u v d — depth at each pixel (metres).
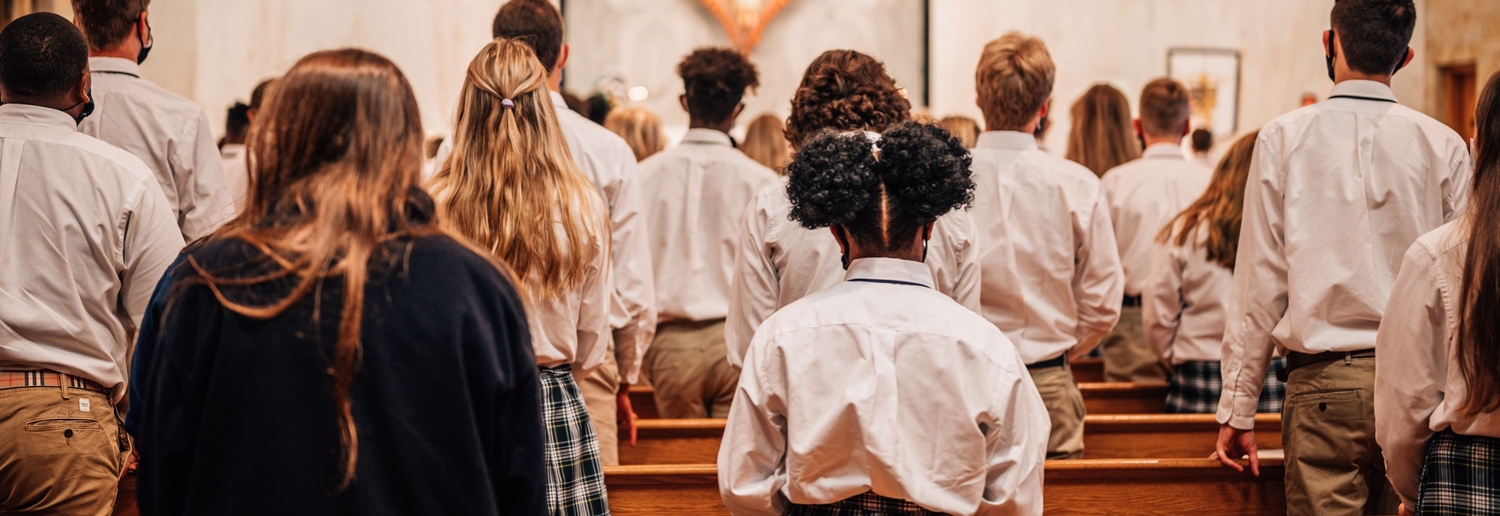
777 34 10.23
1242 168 3.63
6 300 2.26
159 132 2.84
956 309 1.82
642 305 2.90
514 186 2.20
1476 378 1.90
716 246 3.62
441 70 9.90
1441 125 2.53
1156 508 2.74
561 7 10.06
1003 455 1.78
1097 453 3.39
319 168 1.50
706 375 3.61
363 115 1.51
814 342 1.80
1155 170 4.32
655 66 10.16
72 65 2.37
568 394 2.27
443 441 1.47
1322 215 2.50
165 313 1.49
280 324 1.45
